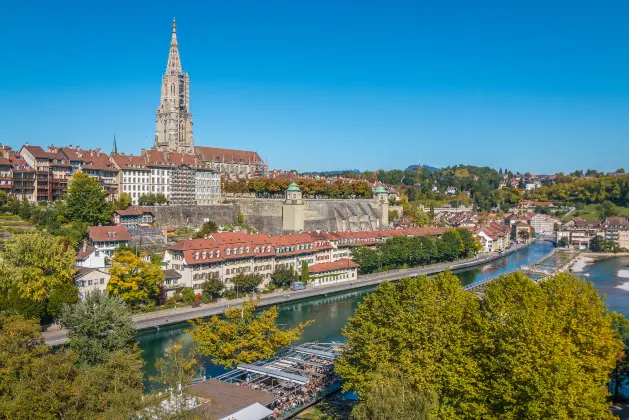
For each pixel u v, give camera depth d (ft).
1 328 268.21
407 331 257.34
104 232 650.43
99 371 221.87
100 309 316.19
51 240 463.01
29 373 223.92
